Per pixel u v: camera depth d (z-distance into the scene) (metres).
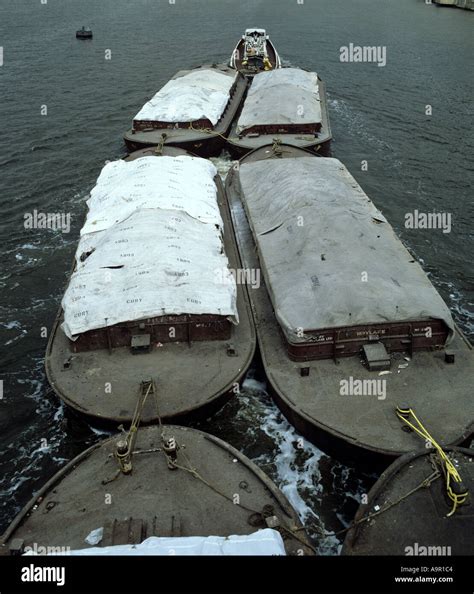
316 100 53.59
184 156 40.66
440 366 23.67
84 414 21.75
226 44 95.75
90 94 69.06
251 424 23.73
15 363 28.36
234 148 47.19
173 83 57.97
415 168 49.03
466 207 42.84
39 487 21.97
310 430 21.75
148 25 112.19
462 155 51.50
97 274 26.33
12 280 34.69
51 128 58.09
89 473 19.09
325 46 92.56
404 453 19.81
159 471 19.05
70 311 24.69
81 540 16.80
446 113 61.91
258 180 36.69
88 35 98.50
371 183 46.25
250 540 15.88
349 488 21.39
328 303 23.84
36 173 48.34
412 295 24.38
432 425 20.91
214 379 23.20
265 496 18.28
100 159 51.12
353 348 23.98
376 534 16.95
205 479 18.77
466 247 37.94
